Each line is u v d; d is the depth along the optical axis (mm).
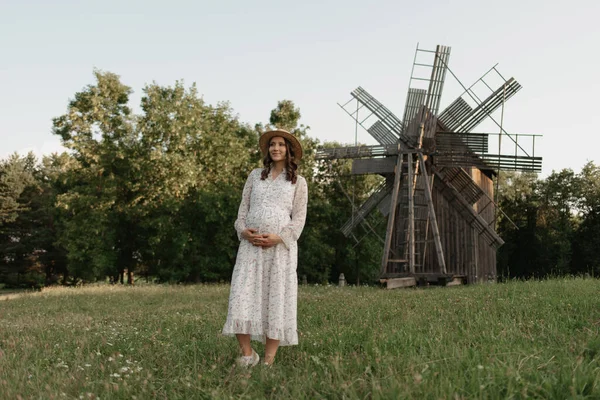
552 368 3676
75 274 41781
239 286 4820
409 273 22703
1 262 56000
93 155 36250
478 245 25703
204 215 36312
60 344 6305
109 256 36438
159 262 38125
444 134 25125
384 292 14375
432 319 7242
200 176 37250
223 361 4805
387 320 7543
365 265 42438
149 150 36094
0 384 3889
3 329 8164
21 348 5926
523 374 3459
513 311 7645
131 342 6203
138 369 4395
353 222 27906
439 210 26266
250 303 4785
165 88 38531
